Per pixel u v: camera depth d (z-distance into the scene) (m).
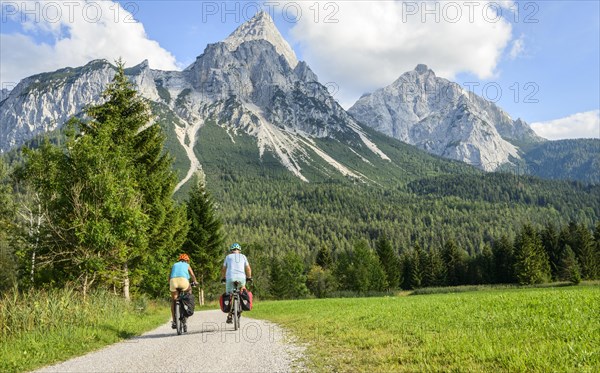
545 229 120.12
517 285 96.31
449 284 123.94
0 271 38.66
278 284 98.50
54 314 12.20
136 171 24.28
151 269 34.78
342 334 10.44
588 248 104.50
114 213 19.33
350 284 103.94
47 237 21.12
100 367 7.25
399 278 115.81
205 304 56.56
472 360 6.14
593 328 7.43
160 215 25.75
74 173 19.95
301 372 6.54
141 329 14.17
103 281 21.66
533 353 5.94
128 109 26.11
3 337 10.21
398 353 7.31
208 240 51.69
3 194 28.98
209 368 6.91
